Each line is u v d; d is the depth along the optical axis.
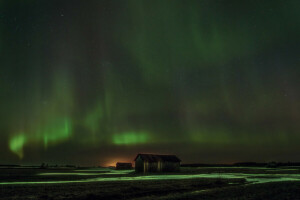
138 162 70.75
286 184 28.95
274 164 100.69
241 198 20.25
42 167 111.75
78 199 21.81
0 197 22.38
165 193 25.64
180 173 64.25
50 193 24.70
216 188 29.36
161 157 73.25
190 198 21.50
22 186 30.27
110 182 36.47
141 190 27.48
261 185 29.56
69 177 47.47
